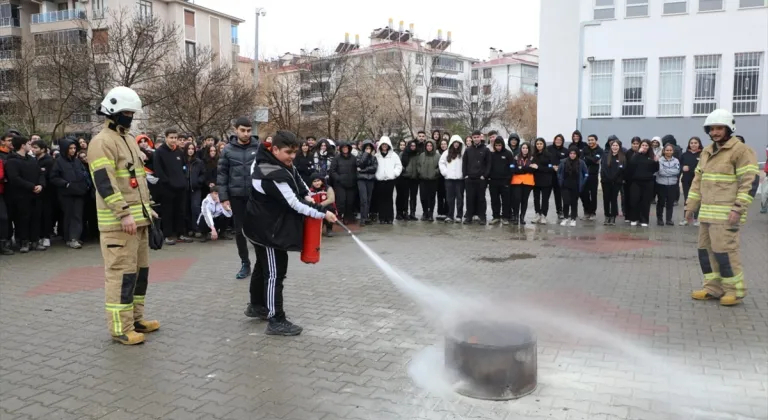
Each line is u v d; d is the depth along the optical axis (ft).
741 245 33.01
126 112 16.07
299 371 14.26
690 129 73.87
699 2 71.92
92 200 34.45
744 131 71.15
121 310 16.26
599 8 77.25
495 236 36.40
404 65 136.36
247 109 82.48
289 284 23.35
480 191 41.09
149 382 13.66
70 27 142.82
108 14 109.91
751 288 22.59
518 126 179.11
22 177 30.37
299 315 19.02
